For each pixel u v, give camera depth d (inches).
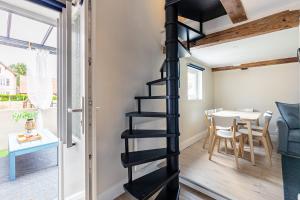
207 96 191.3
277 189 79.2
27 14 64.0
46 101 152.8
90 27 48.3
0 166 108.0
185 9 82.4
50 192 81.4
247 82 184.4
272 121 168.2
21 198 76.7
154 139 98.4
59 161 68.3
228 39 90.8
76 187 64.3
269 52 135.4
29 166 108.7
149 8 102.1
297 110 122.3
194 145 147.2
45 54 148.9
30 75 144.4
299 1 68.1
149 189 63.5
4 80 141.7
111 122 78.6
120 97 83.1
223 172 96.0
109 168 77.4
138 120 93.7
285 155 120.3
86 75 47.6
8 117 137.5
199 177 90.4
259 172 95.9
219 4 78.5
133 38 90.7
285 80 161.9
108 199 75.9
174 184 77.9
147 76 99.8
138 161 65.3
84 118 48.0
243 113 140.2
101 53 74.5
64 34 57.9
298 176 90.8
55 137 122.1
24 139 108.7
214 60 163.8
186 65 145.2
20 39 133.3
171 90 75.2
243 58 156.7
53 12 65.1
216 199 76.0
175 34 75.0
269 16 78.5
